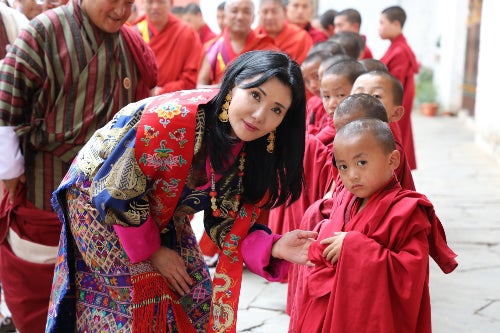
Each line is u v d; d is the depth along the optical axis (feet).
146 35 16.94
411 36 42.98
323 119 11.28
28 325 9.09
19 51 8.48
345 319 6.60
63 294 6.78
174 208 6.57
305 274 7.55
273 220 11.44
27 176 8.90
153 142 6.16
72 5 8.73
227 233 7.10
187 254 7.25
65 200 6.91
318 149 9.82
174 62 16.97
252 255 6.92
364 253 6.55
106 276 6.72
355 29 21.80
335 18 22.04
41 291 9.00
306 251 6.87
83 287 6.97
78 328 7.04
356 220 6.95
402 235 6.59
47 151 8.77
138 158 6.18
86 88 8.65
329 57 12.23
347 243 6.62
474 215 17.25
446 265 6.83
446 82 39.01
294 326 8.00
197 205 6.89
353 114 8.27
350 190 6.95
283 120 6.45
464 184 20.88
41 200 8.86
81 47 8.61
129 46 9.21
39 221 8.80
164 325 6.77
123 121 6.43
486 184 20.86
